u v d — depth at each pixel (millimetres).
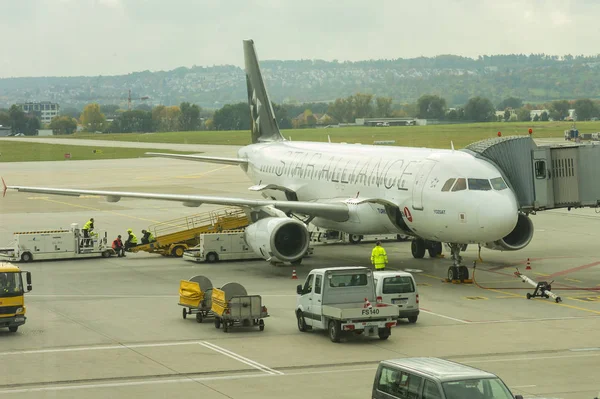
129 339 36031
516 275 47562
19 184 129375
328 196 60844
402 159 53188
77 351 33844
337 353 33250
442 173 48000
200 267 57719
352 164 58562
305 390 27922
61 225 80750
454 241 48000
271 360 32188
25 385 28797
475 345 34469
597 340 35344
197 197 56469
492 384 21875
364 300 36562
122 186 126062
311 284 37156
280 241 52844
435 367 22969
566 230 75000
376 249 50469
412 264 57375
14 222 83500
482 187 46094
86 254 62406
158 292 48000
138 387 28516
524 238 50188
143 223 82500
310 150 67875
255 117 81375
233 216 66750
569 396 27047
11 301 36812
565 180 50125
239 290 38156
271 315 41312
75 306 43812
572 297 45625
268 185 69375
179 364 31656
